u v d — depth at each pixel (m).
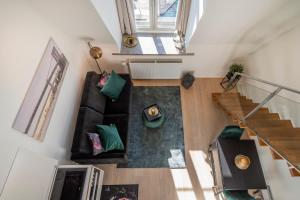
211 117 4.41
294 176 2.56
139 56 4.20
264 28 3.34
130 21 4.21
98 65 4.23
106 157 3.20
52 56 2.71
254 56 4.09
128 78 4.15
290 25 3.07
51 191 2.42
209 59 4.36
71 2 2.52
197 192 3.59
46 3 2.46
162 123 4.33
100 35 3.51
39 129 2.43
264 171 3.49
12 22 1.95
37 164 2.23
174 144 4.10
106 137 3.24
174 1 4.13
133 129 4.27
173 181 3.70
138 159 3.93
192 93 4.75
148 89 4.80
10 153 1.90
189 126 4.31
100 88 3.86
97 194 2.98
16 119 2.01
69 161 3.25
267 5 2.79
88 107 3.46
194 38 3.71
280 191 3.07
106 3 3.22
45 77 2.54
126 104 3.85
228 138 3.41
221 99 4.30
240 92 4.57
